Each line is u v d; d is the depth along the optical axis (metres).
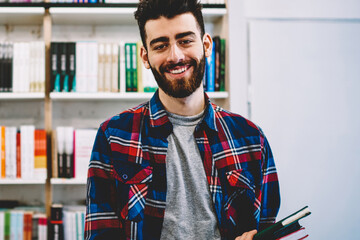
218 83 2.00
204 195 0.94
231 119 1.07
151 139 0.98
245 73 2.00
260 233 0.85
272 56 2.19
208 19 2.16
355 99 2.23
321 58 2.23
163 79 0.92
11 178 1.88
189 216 0.92
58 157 1.89
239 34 2.01
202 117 1.02
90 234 0.91
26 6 1.94
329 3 2.26
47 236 1.88
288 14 2.24
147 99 2.20
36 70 1.93
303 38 2.22
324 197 2.18
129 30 2.30
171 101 0.97
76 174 1.90
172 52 0.89
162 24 0.90
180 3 0.90
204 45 1.02
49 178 1.92
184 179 0.95
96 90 1.93
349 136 2.21
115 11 1.96
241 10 2.02
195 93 0.97
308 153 2.18
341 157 2.20
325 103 2.21
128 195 0.94
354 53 2.25
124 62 1.96
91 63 1.93
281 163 2.16
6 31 2.24
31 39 2.25
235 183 0.98
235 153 1.01
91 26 2.28
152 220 0.92
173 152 0.96
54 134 2.01
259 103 2.16
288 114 2.18
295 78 2.20
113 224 0.94
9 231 1.88
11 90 1.93
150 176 0.95
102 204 0.94
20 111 2.24
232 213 0.96
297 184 2.17
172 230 0.90
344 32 2.25
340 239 2.17
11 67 1.93
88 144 1.91
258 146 1.04
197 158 0.97
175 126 1.00
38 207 2.07
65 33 2.26
